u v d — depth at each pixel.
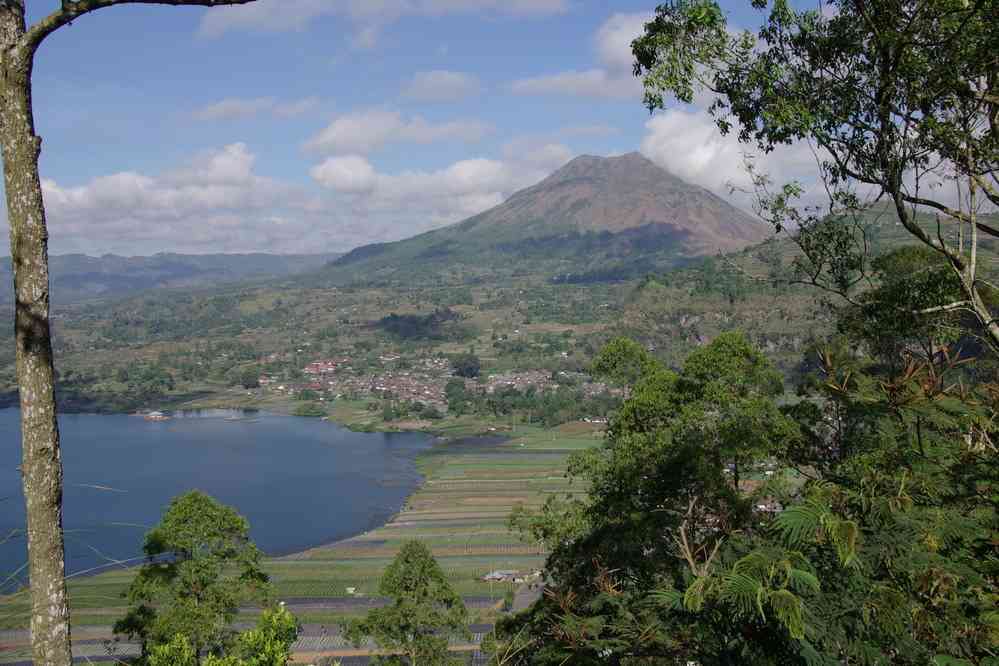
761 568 3.78
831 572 3.92
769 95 7.73
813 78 7.88
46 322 4.36
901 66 7.14
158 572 17.56
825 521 3.80
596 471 16.97
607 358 19.33
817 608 3.76
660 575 5.80
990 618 3.79
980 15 6.75
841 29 7.59
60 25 4.23
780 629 3.88
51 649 4.30
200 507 18.14
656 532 11.29
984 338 7.23
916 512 4.20
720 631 4.21
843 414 6.62
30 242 4.28
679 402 15.56
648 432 15.72
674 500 13.40
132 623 17.72
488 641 9.45
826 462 10.09
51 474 4.33
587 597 7.61
